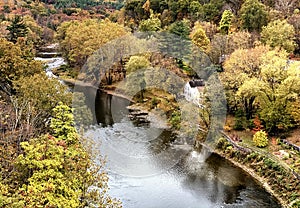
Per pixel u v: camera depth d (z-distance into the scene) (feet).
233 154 117.08
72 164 56.70
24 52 150.71
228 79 130.72
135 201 85.61
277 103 122.42
